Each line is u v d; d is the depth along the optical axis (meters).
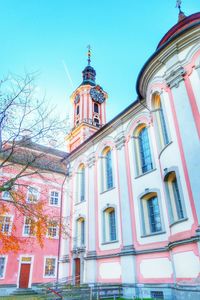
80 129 35.44
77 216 22.52
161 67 14.10
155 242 13.87
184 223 10.48
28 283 23.53
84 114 37.50
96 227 19.33
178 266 10.41
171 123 12.56
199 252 9.19
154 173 15.39
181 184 11.10
